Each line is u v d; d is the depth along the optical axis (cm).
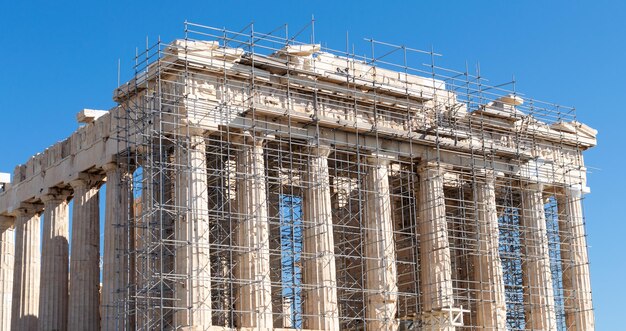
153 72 6431
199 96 6406
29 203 7694
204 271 6156
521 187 7862
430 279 7156
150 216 6338
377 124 7012
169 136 6419
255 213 6419
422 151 7275
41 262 7331
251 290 6300
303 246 6738
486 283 7369
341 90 6919
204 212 6247
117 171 6738
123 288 6562
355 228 7300
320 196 6706
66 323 7244
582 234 8175
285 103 6738
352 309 7175
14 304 7600
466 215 7956
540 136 8031
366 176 7056
